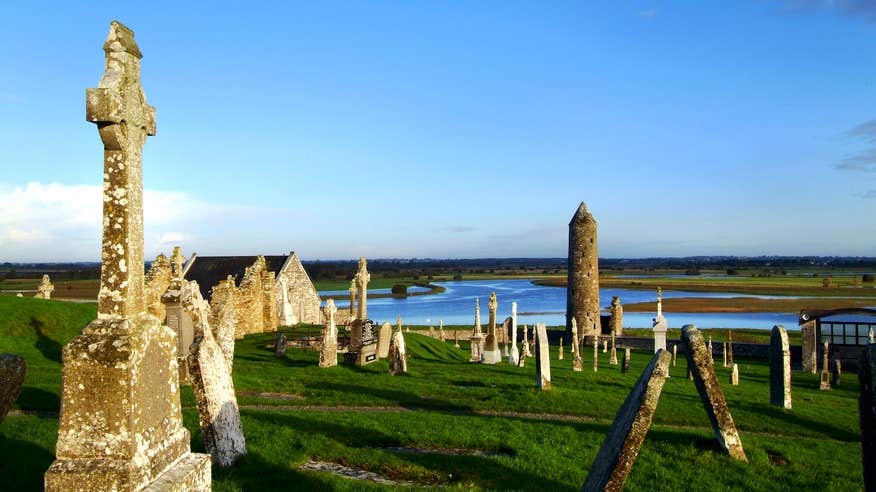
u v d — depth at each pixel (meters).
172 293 19.52
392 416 16.11
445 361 37.50
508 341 61.41
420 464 11.93
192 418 14.02
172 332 8.20
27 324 26.42
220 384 11.07
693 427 17.89
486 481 11.30
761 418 19.38
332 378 23.81
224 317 21.25
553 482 11.42
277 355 31.39
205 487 8.25
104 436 7.03
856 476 12.45
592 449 13.74
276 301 51.84
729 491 11.39
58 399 16.00
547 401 19.69
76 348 7.11
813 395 27.11
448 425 15.20
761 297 129.38
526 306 124.25
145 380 7.38
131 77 7.66
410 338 45.53
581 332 67.12
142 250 7.79
